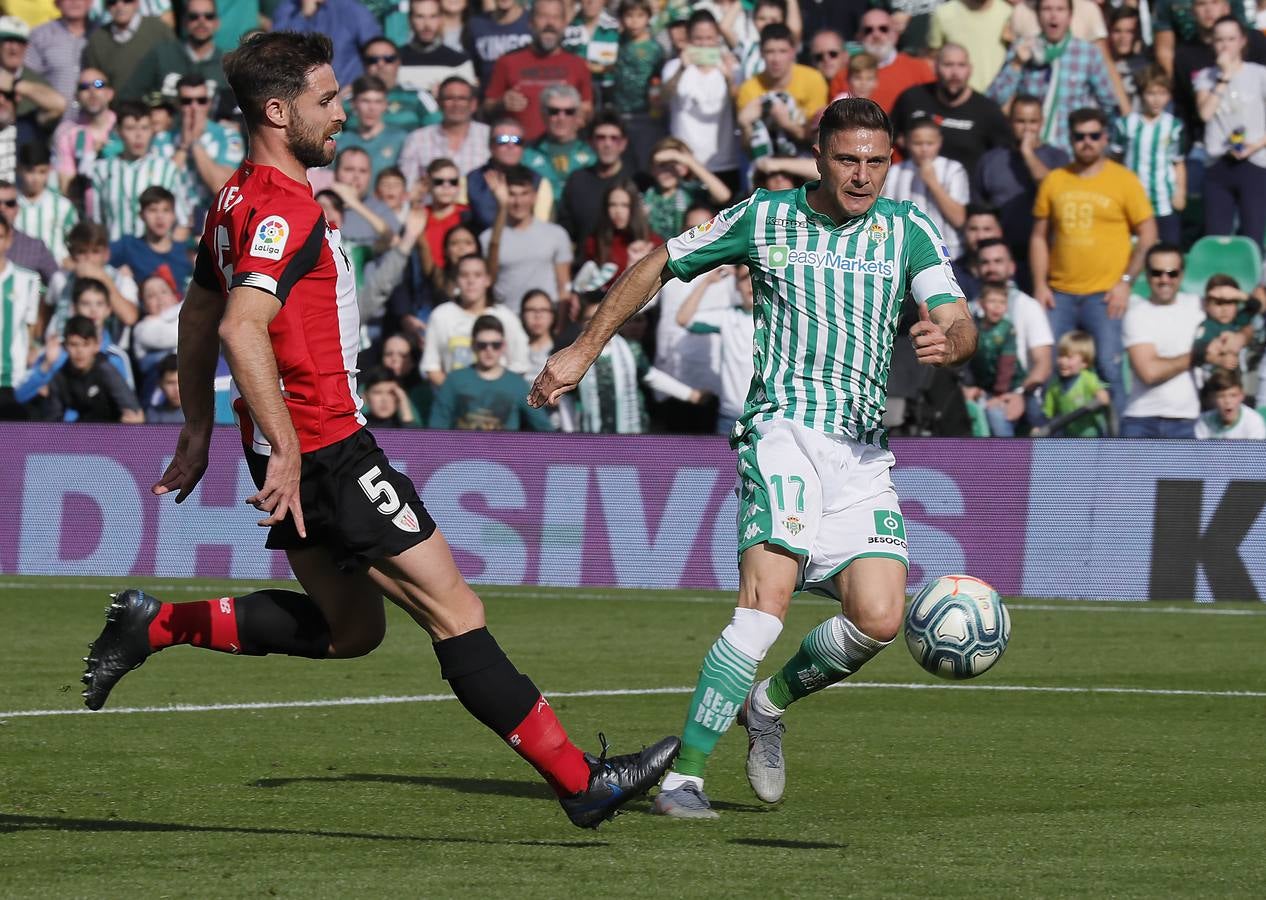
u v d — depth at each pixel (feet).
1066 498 133.80
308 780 61.87
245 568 145.48
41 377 159.63
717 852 48.19
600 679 92.07
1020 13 164.76
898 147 158.81
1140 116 156.46
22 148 169.17
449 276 155.84
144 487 147.33
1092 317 148.15
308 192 47.52
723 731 54.70
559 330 156.76
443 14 178.81
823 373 56.18
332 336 47.78
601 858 47.03
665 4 174.81
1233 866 46.39
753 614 54.24
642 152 170.60
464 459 143.33
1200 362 144.05
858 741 72.18
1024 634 112.57
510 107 171.63
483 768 64.85
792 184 152.46
